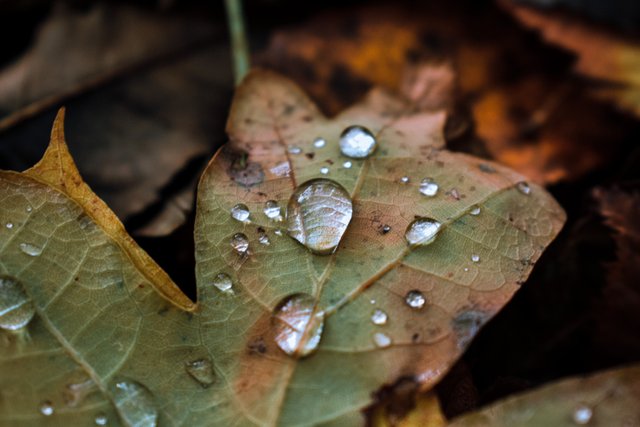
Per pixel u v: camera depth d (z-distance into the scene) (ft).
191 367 0.41
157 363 0.41
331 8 0.60
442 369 0.40
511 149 0.54
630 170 0.51
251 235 0.43
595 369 0.47
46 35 0.58
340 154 0.45
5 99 0.55
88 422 0.40
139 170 0.51
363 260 0.42
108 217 0.43
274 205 0.44
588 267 0.48
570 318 0.47
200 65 0.58
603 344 0.47
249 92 0.47
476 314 0.41
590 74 0.56
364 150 0.45
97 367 0.41
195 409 0.40
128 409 0.40
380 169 0.45
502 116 0.56
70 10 0.59
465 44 0.58
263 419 0.40
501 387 0.44
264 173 0.45
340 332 0.41
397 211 0.43
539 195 0.44
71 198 0.43
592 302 0.47
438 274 0.42
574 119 0.55
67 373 0.40
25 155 0.52
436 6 0.60
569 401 0.39
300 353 0.41
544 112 0.55
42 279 0.41
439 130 0.47
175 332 0.41
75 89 0.56
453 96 0.54
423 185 0.44
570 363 0.47
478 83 0.57
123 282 0.42
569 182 0.52
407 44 0.58
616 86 0.56
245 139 0.46
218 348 0.41
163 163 0.52
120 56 0.58
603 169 0.53
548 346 0.47
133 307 0.41
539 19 0.58
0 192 0.42
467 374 0.43
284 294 0.42
